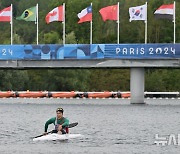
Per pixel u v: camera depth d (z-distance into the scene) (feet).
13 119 533.96
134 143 373.61
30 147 357.41
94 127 461.37
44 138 382.63
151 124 488.02
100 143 372.79
